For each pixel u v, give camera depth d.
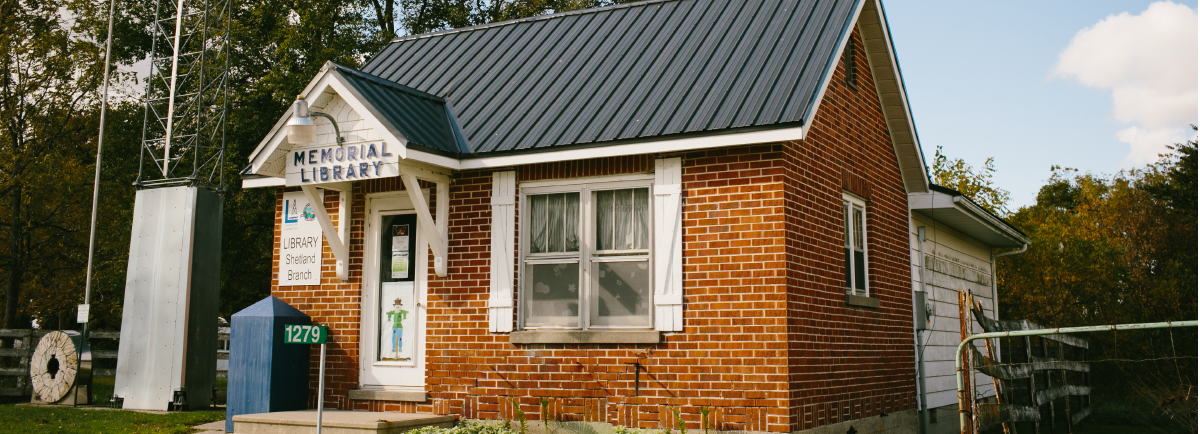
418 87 12.17
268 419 9.79
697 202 9.25
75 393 14.14
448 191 10.46
